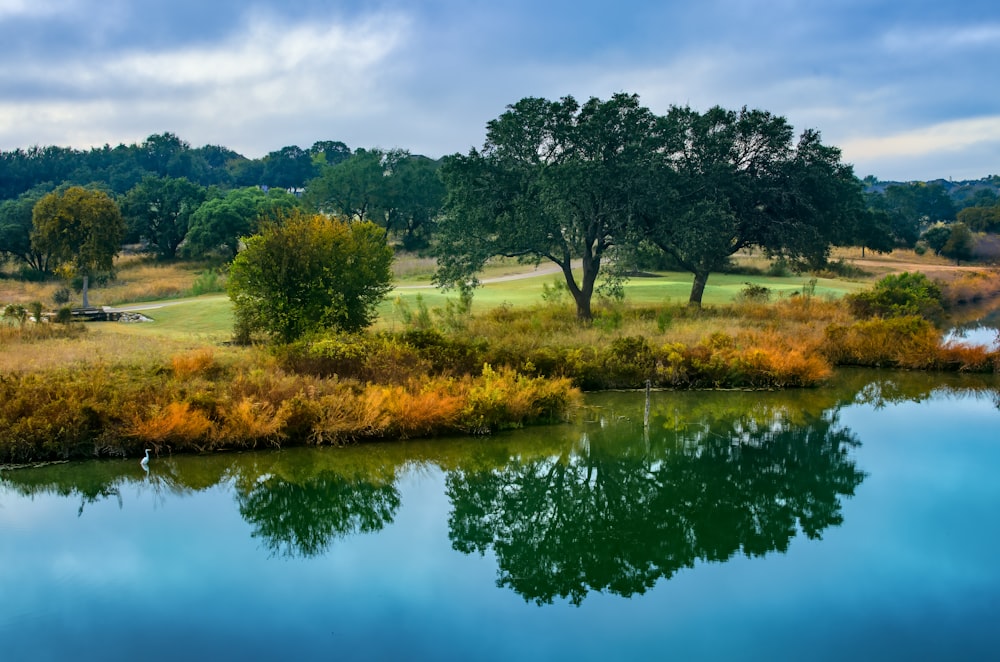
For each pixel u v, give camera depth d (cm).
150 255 8306
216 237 7525
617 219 3306
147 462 1405
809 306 3644
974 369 2548
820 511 1284
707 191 3616
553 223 3216
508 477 1466
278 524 1216
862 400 2127
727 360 2267
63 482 1357
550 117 3198
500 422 1738
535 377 2073
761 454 1609
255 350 2186
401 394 1684
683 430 1781
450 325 2878
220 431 1512
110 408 1478
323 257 2483
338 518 1255
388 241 9581
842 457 1581
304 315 2411
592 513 1301
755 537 1186
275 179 17975
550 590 998
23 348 2181
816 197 3784
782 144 3662
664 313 3120
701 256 3547
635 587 1009
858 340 2716
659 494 1385
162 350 2195
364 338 2244
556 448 1628
